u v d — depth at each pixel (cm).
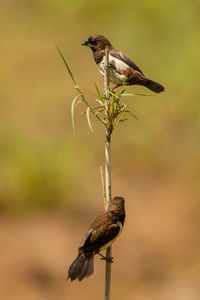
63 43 2091
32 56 2052
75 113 1734
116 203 687
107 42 817
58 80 1897
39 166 1472
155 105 1698
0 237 1325
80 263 663
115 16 2094
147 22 1986
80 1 2189
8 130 1647
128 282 1195
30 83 1906
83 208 1438
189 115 1673
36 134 1644
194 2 1988
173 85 1755
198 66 1772
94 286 1195
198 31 1908
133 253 1268
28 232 1348
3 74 1962
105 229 673
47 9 2288
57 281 1202
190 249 1262
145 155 1606
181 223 1345
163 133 1650
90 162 1560
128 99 1692
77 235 1343
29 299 1144
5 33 2209
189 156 1584
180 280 1180
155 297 1141
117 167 1580
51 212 1437
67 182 1470
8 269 1216
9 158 1502
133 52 1905
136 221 1366
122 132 1659
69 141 1596
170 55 1845
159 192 1470
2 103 1820
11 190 1453
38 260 1248
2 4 2395
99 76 1875
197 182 1486
